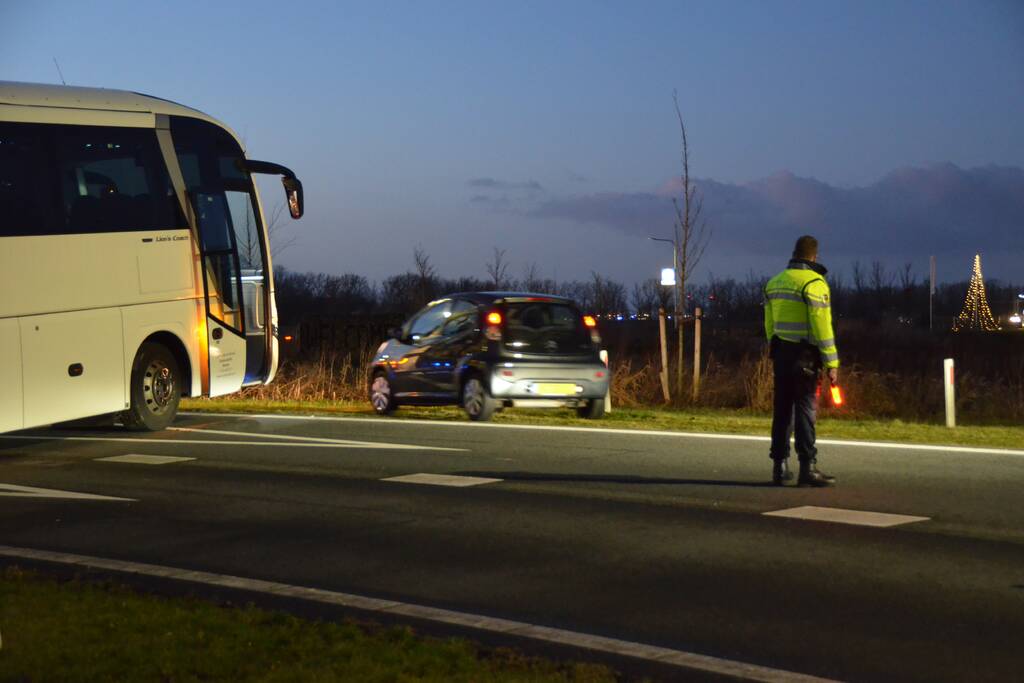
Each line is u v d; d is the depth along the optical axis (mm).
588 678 5258
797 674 5465
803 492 10195
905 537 8352
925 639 6012
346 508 9672
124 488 10781
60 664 5312
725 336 40344
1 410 12672
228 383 15797
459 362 16188
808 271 10492
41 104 13445
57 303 13344
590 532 8625
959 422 20891
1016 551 7914
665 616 6477
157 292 14688
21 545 8438
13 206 12953
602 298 48688
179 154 15094
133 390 14633
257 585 7074
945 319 67500
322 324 29719
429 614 6441
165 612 6215
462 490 10453
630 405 22984
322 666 5344
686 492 10242
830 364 10281
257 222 16406
